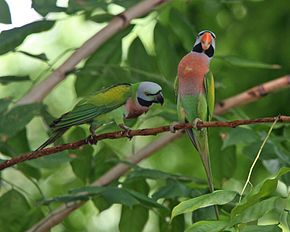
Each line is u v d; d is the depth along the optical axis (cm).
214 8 1477
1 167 806
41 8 1058
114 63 1217
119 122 835
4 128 1029
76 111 834
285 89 1525
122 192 967
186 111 879
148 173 1038
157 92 830
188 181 1056
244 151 1057
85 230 1491
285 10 1573
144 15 1197
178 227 1066
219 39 1574
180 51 1303
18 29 1052
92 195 1017
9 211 1065
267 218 1109
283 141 1155
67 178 1470
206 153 882
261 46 1573
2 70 1684
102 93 837
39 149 832
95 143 789
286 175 1047
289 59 1563
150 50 1509
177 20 1187
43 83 1111
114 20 1150
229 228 702
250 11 1574
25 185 1503
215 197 686
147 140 1587
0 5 1007
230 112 1223
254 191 675
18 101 1086
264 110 1543
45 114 1091
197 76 870
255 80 1540
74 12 1079
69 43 1702
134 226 1076
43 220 1065
